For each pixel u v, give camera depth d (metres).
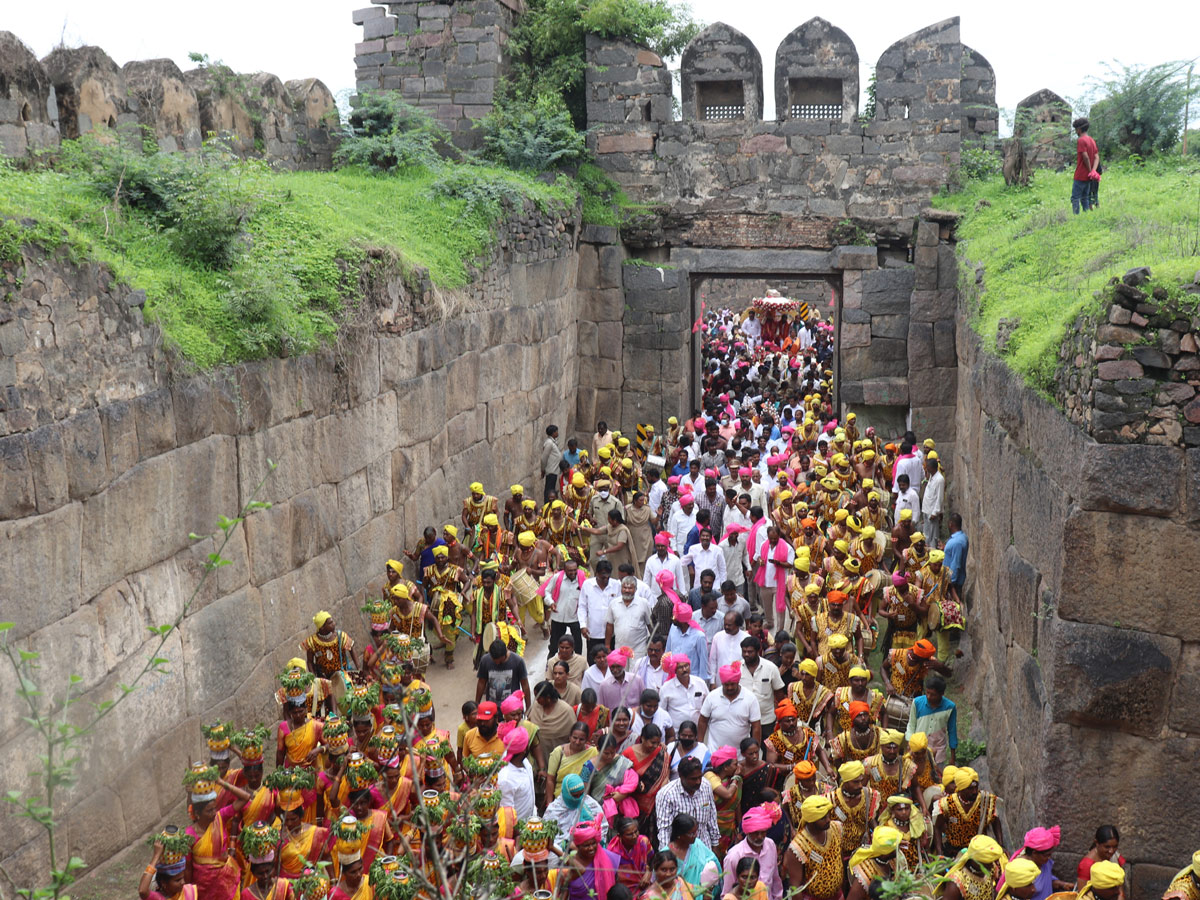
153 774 7.96
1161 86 18.25
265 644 9.52
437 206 14.84
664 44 20.39
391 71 18.98
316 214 11.69
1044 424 7.41
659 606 10.55
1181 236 8.86
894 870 5.68
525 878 5.77
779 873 6.24
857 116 19.17
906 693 8.91
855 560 10.79
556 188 18.22
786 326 32.22
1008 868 5.43
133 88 11.56
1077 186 12.38
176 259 9.23
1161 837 6.35
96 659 7.36
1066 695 6.43
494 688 8.57
